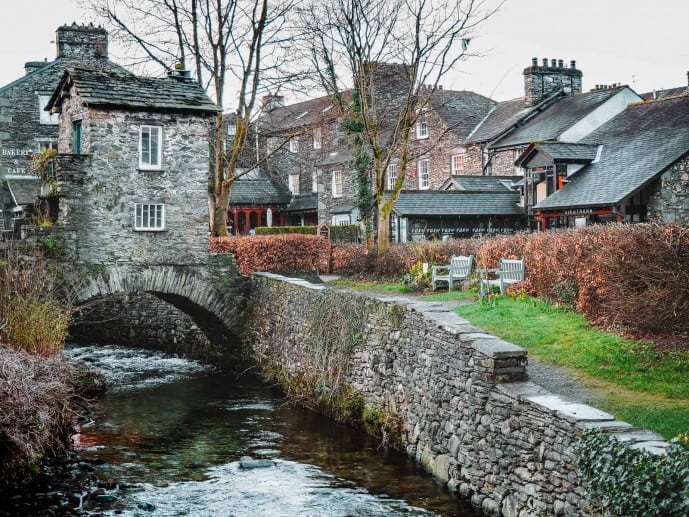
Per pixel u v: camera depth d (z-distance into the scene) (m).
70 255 21.69
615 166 28.55
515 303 17.16
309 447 14.84
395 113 36.81
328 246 28.53
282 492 12.25
